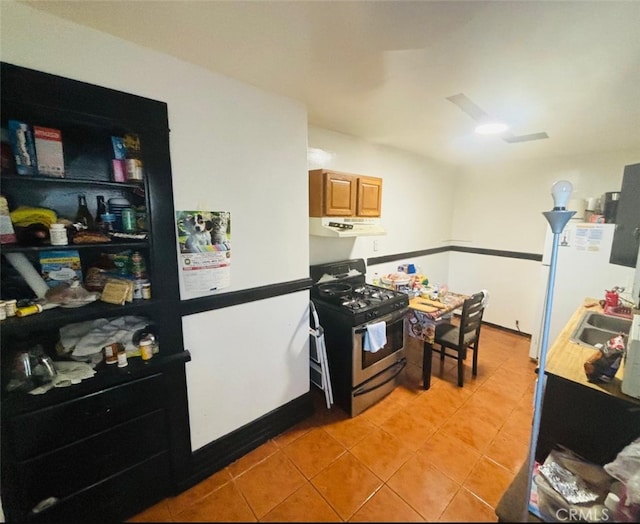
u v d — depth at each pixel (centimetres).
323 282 260
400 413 221
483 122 222
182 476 157
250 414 187
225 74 152
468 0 96
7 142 113
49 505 120
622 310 220
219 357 168
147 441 144
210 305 159
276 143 178
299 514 145
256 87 166
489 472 168
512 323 377
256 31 116
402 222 346
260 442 189
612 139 257
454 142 286
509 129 238
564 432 137
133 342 147
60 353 136
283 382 202
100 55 118
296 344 206
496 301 390
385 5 100
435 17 106
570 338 178
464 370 284
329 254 278
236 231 167
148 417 143
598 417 128
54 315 118
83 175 138
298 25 112
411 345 343
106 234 135
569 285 282
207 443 169
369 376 224
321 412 222
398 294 249
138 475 143
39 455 117
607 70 142
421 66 142
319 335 214
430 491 156
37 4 101
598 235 264
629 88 160
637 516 100
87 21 111
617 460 115
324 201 225
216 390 169
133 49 125
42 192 130
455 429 204
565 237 281
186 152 144
